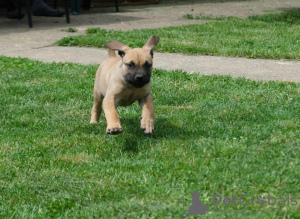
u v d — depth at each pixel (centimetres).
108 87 500
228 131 505
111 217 340
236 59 932
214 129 516
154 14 1762
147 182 388
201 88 693
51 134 526
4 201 382
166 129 526
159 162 429
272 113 561
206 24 1373
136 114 599
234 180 376
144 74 471
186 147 465
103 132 535
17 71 831
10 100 665
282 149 434
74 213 352
